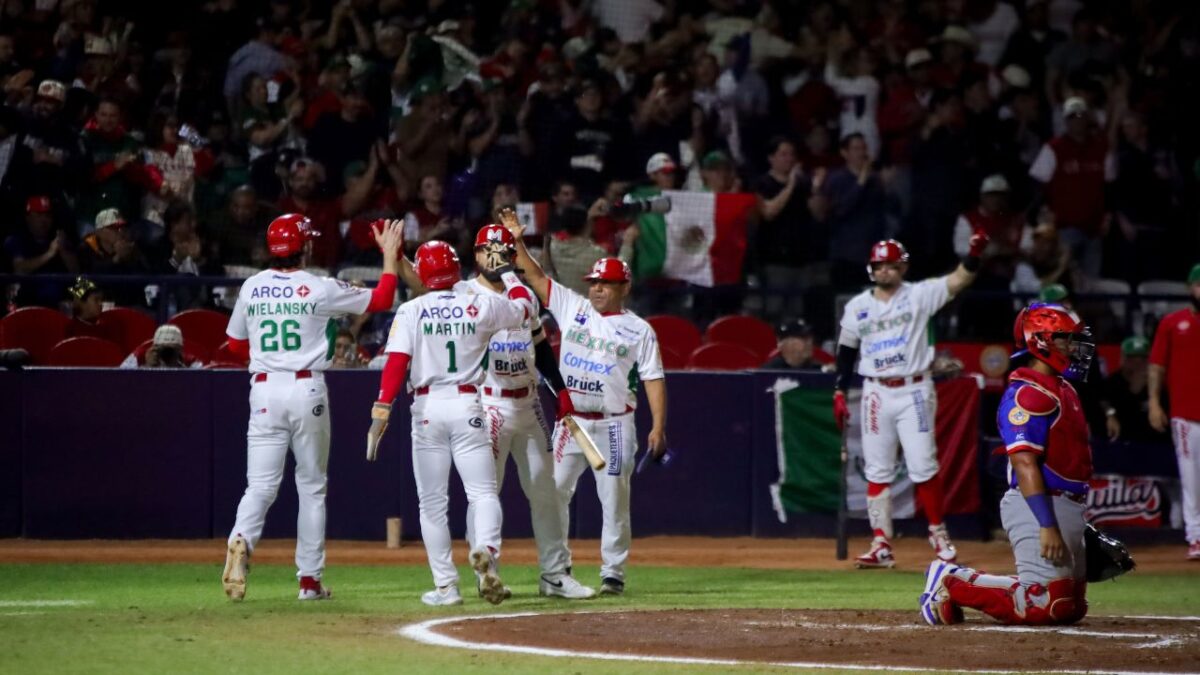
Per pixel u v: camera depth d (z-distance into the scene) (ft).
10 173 152.15
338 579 113.39
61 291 151.02
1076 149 185.06
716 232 163.84
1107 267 186.60
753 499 143.84
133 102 168.14
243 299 95.35
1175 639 78.13
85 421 138.51
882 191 173.99
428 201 164.14
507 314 93.04
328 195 165.99
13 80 160.86
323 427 95.71
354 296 95.71
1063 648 74.90
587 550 135.54
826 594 104.83
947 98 185.57
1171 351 135.95
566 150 171.63
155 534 138.82
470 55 190.39
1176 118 200.13
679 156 179.01
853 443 145.07
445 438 92.94
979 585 83.30
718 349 152.76
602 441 100.83
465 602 96.22
